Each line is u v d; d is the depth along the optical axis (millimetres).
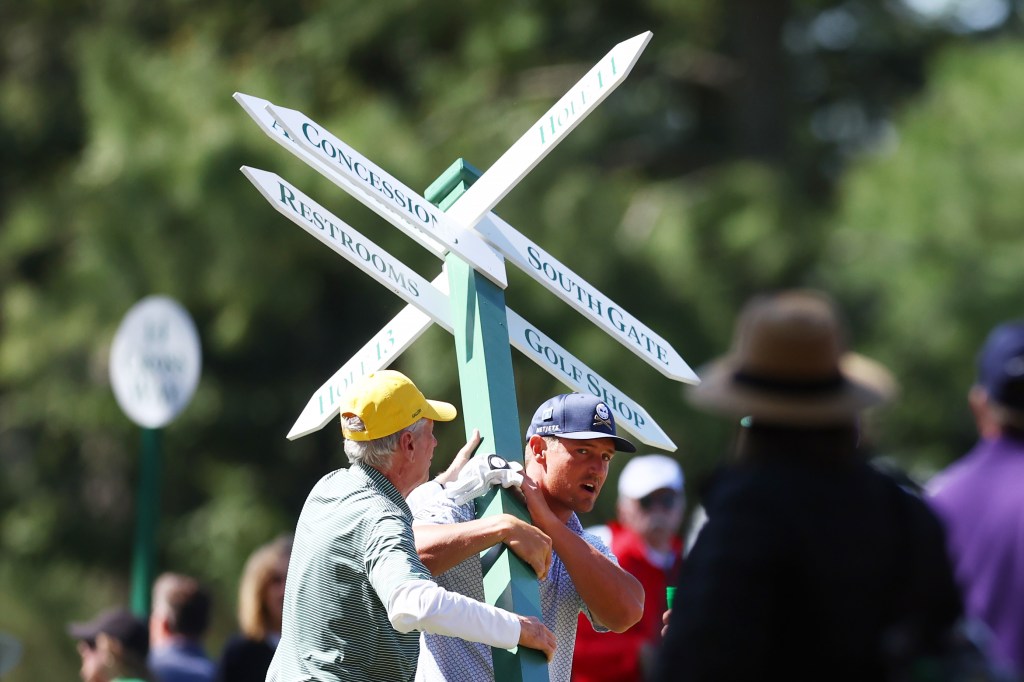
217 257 34781
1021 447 8656
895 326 37156
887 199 37781
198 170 33531
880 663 7605
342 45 38062
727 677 7465
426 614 9062
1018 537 8336
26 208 42250
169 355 20812
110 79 36031
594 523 32625
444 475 10445
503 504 9930
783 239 36062
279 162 33500
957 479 8727
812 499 7695
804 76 51156
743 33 42219
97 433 41688
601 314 10789
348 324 40250
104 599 43531
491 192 10266
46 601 40531
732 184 37531
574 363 11016
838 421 7859
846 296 37094
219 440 41219
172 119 34969
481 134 35312
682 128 47844
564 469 10750
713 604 7531
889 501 7859
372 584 9461
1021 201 36750
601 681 14320
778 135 42188
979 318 36406
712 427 32531
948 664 7621
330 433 41750
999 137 37438
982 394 8969
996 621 8305
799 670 7594
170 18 41688
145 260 35250
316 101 37875
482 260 10180
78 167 41219
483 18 38031
